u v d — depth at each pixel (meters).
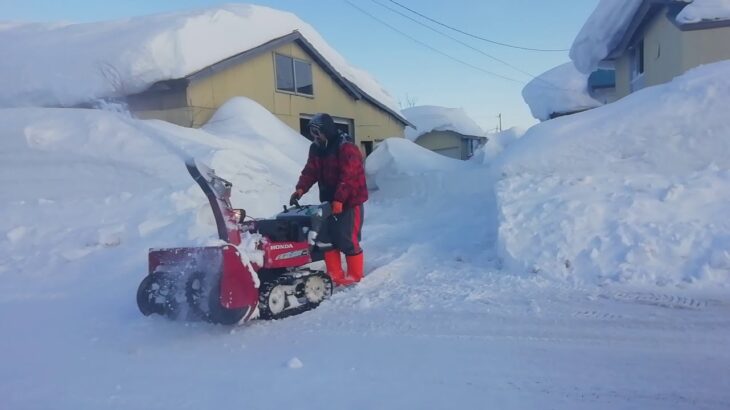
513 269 6.00
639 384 3.27
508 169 8.32
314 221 5.61
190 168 4.88
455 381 3.44
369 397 3.27
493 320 4.55
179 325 5.01
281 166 11.94
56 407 3.36
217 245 4.67
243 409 3.20
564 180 7.34
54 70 14.40
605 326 4.24
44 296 6.36
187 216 8.53
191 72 14.24
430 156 13.56
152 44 14.27
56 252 7.83
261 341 4.43
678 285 5.08
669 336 3.97
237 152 10.25
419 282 5.91
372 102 23.19
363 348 4.12
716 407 2.98
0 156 10.00
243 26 17.11
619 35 15.60
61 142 10.20
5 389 3.68
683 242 5.51
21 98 14.20
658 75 13.68
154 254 5.17
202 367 3.93
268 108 17.62
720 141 7.28
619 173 7.39
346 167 5.84
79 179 9.83
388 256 7.34
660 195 6.34
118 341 4.64
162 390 3.55
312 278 5.34
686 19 11.48
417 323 4.61
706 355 3.63
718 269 5.18
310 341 4.36
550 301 4.91
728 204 5.96
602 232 5.97
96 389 3.62
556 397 3.17
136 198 9.15
